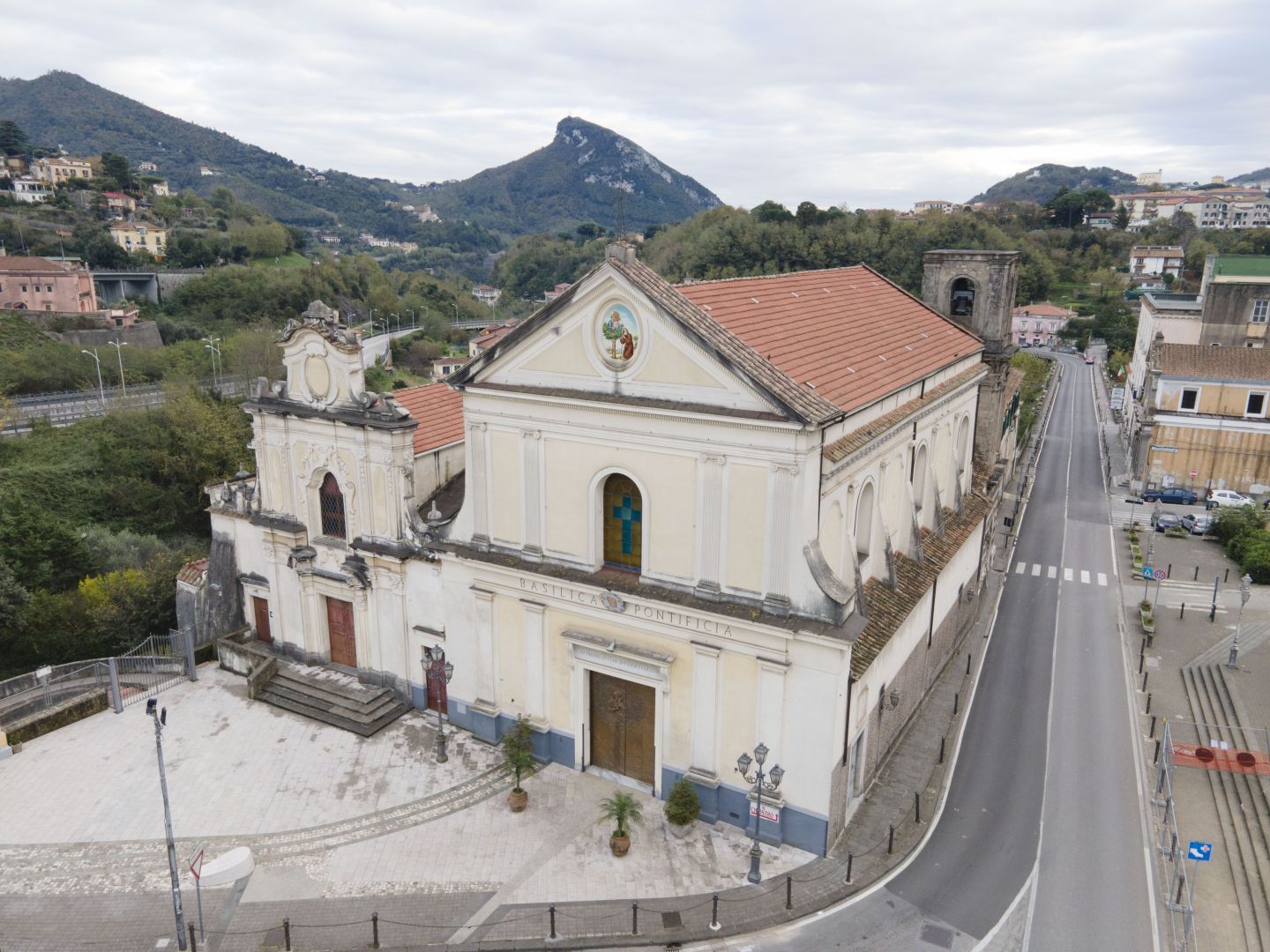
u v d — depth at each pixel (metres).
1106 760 29.39
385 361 111.00
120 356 77.81
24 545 44.69
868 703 25.38
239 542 35.03
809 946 20.67
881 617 26.19
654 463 23.59
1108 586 46.44
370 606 31.14
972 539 38.66
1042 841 24.95
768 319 27.55
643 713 26.12
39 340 89.56
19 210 137.50
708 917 21.42
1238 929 21.58
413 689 31.00
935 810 26.11
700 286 27.20
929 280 46.53
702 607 23.20
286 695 31.69
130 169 181.38
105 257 129.50
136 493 57.47
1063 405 100.12
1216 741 29.44
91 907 22.09
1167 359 62.62
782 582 22.19
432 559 28.94
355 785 26.84
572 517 25.50
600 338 23.78
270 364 82.44
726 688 23.83
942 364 33.56
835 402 23.52
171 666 33.97
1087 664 36.91
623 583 24.81
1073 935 21.25
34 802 26.19
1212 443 61.16
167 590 42.00
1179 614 42.59
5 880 23.03
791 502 21.62
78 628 40.84
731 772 24.34
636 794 26.16
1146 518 59.22
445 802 25.95
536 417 25.33
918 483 33.41
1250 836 25.25
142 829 24.98
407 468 29.48
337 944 20.80
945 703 32.81
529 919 21.39
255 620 35.38
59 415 70.69
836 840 24.14
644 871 22.98
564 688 26.95
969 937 21.08
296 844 24.22
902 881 23.00
